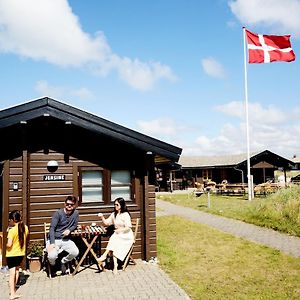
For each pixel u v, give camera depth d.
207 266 8.82
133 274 8.20
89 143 9.50
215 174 44.84
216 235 12.72
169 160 10.29
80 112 8.76
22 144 8.77
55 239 8.15
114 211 9.23
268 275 8.03
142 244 9.53
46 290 7.16
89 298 6.68
